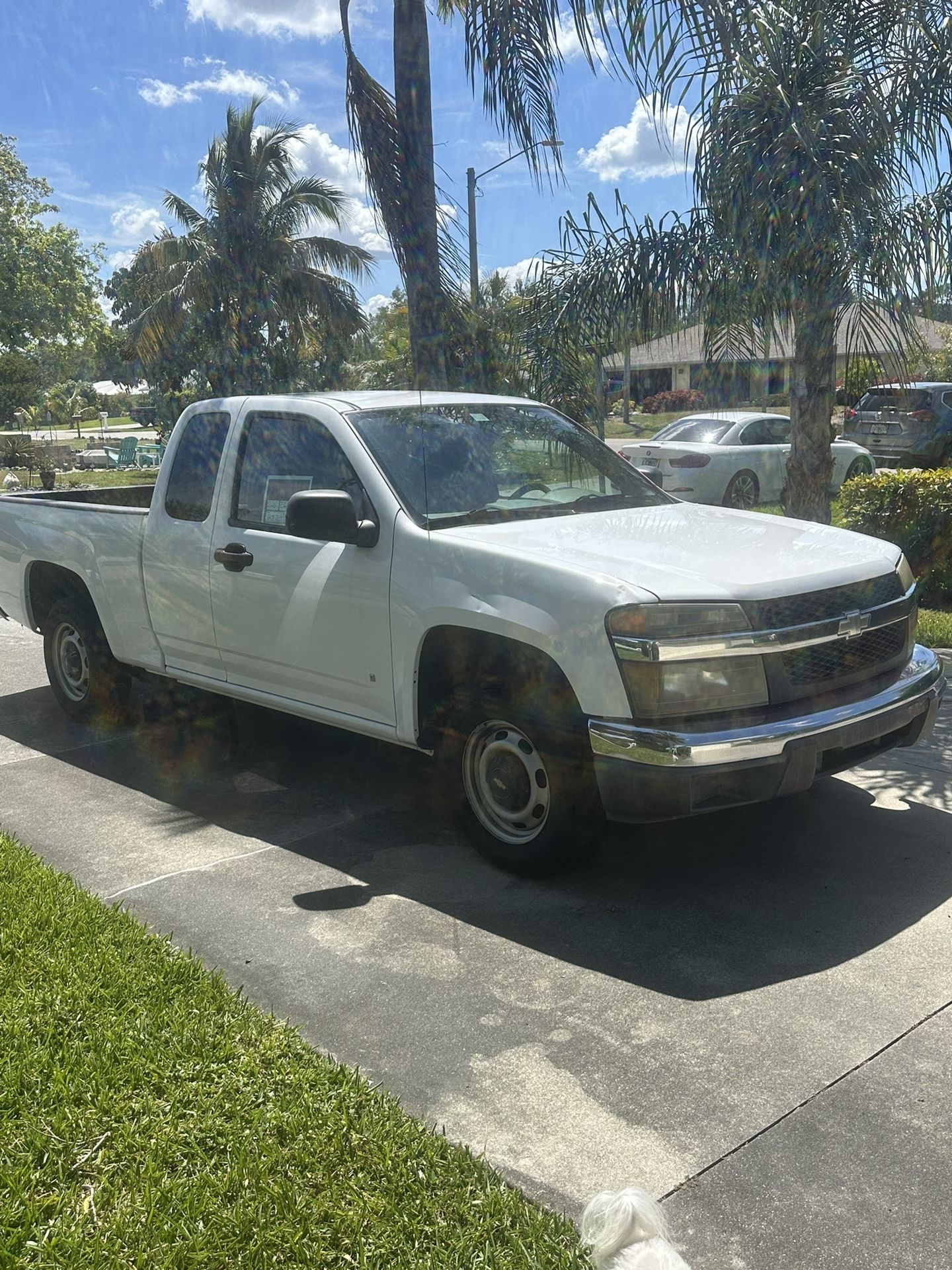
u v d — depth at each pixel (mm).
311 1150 2771
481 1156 2779
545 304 8641
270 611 5180
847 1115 2967
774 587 4098
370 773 5805
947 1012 3438
